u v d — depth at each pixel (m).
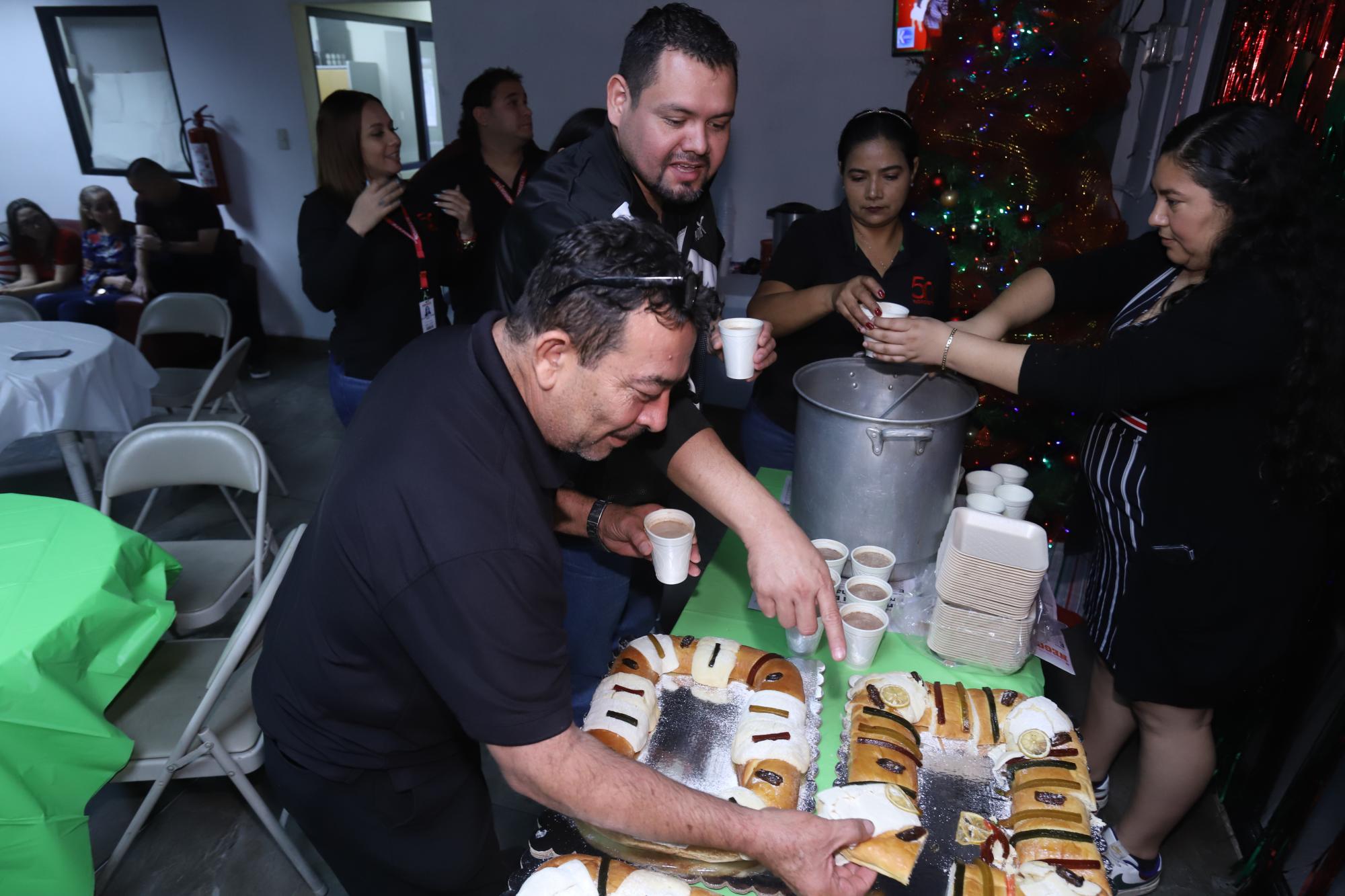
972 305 2.65
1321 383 1.12
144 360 3.16
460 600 0.76
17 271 4.78
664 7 1.13
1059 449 2.63
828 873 0.82
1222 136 1.13
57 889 1.36
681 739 1.04
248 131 4.99
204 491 3.41
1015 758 1.01
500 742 0.78
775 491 1.80
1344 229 1.12
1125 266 1.53
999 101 2.46
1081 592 2.03
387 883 1.16
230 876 1.75
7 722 1.30
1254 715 1.83
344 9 5.29
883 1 3.38
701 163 1.16
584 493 1.43
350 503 0.82
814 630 1.00
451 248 2.69
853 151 1.79
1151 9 2.93
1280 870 1.58
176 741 1.58
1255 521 1.23
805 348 1.97
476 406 0.83
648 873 0.84
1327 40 1.67
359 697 0.96
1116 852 1.59
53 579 1.51
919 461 1.28
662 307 0.72
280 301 5.36
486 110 2.75
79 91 5.18
